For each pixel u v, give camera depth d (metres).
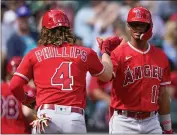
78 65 16.00
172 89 27.30
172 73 27.39
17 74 15.97
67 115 15.69
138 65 17.31
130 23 17.25
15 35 30.36
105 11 33.47
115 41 17.41
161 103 18.16
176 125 27.75
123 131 17.55
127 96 17.41
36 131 15.83
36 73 16.00
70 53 16.08
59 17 16.34
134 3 32.84
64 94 15.77
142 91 17.30
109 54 17.28
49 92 15.79
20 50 30.23
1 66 23.95
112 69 16.86
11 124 20.59
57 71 15.89
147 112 17.47
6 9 31.92
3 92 20.55
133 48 17.42
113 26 32.62
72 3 34.12
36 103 16.08
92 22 33.41
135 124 17.47
